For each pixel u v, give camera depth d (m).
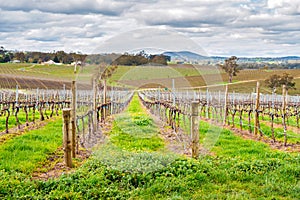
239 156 11.63
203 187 8.23
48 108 33.09
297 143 14.85
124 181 8.42
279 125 21.06
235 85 64.75
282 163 10.03
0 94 37.06
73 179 8.50
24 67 82.31
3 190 7.73
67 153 10.27
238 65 72.69
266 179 8.74
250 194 7.87
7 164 10.11
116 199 7.51
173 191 7.97
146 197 7.61
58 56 84.38
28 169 9.82
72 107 11.24
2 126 18.58
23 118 22.78
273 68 77.31
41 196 7.50
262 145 13.94
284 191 8.02
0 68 80.81
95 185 8.12
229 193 7.93
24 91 47.31
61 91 48.47
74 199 7.39
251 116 26.38
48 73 72.31
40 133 15.99
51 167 10.30
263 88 64.38
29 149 12.52
